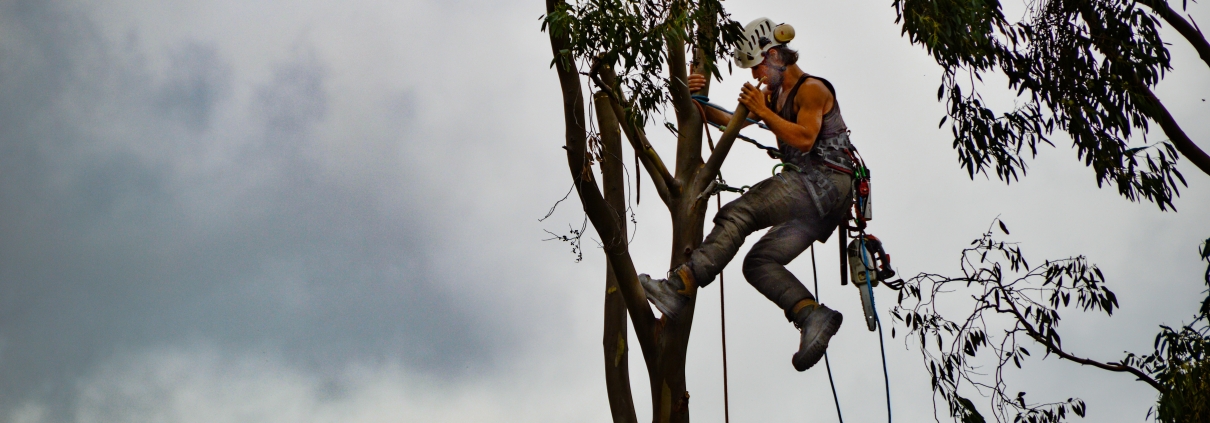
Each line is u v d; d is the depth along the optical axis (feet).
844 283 18.35
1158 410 23.71
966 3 20.25
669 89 18.29
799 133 16.94
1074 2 23.08
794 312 17.33
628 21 16.26
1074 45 22.98
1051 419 27.63
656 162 19.16
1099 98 22.94
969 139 23.38
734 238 17.47
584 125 17.20
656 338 19.89
